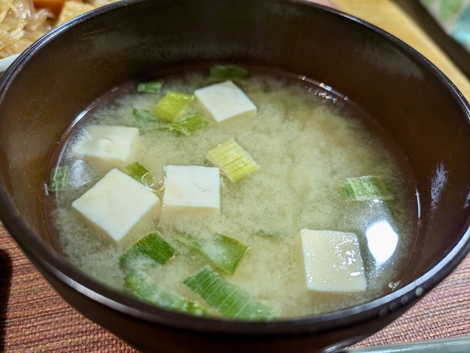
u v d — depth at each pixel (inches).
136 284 3.8
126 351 4.1
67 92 4.9
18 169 3.9
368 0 8.5
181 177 4.5
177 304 3.5
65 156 4.9
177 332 2.6
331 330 2.6
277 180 4.8
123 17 5.0
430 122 4.7
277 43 5.6
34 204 4.2
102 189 4.3
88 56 4.9
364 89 5.5
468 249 3.2
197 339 2.6
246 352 2.7
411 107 5.0
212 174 4.6
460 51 7.8
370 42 5.1
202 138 5.1
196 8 5.3
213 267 4.0
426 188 4.7
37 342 4.1
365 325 2.8
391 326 4.4
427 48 7.7
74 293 2.8
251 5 5.3
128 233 4.1
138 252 4.0
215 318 2.6
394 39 4.9
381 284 4.1
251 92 5.8
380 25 8.0
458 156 4.2
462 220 3.5
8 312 4.3
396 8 8.4
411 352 4.2
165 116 5.4
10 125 3.8
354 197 4.7
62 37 4.5
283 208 4.5
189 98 5.6
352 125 5.5
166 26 5.3
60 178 4.6
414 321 4.4
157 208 4.4
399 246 4.4
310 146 5.2
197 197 4.4
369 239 4.4
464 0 7.8
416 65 4.7
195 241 4.2
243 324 2.6
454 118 4.3
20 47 7.1
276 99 5.7
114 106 5.4
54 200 4.5
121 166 4.8
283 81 5.9
